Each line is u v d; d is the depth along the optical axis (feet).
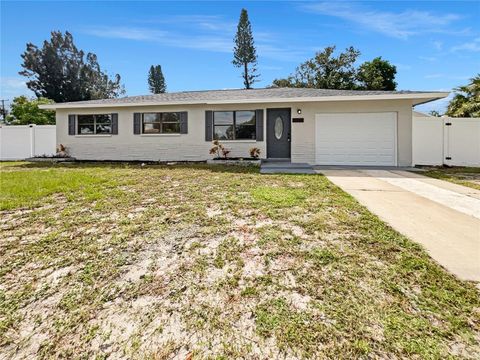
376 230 10.78
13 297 6.84
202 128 37.76
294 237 10.16
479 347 5.08
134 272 7.96
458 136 33.68
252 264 8.28
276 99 34.14
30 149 46.24
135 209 14.03
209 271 7.94
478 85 45.14
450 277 7.36
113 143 39.83
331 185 20.07
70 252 9.21
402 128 33.04
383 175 25.34
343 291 6.86
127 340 5.45
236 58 114.62
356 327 5.63
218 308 6.35
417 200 15.66
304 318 5.92
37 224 11.86
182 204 14.92
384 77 85.10
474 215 12.77
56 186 19.52
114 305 6.54
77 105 39.01
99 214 13.21
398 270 7.79
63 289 7.18
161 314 6.20
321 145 34.73
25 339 5.53
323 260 8.41
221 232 10.78
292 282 7.30
